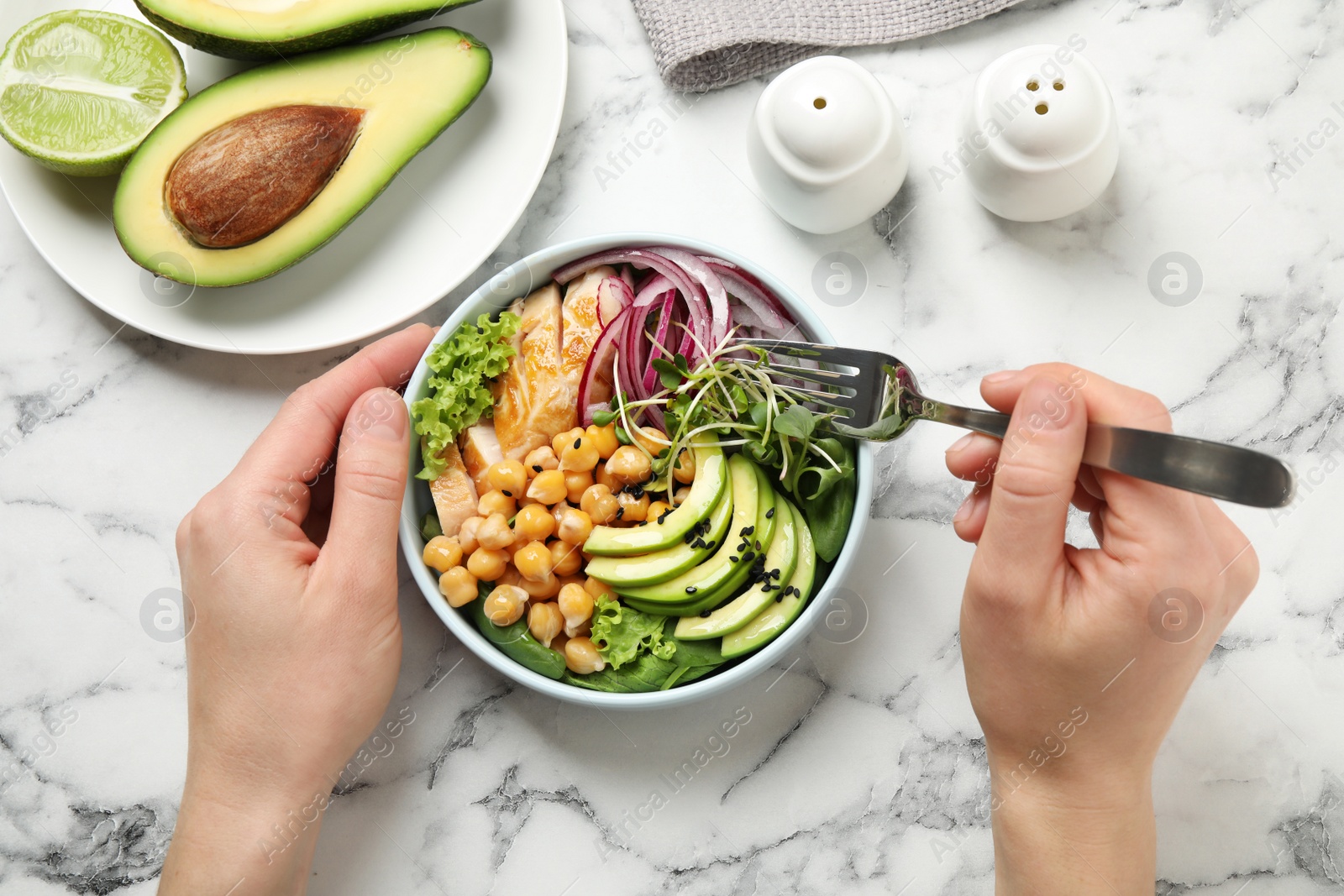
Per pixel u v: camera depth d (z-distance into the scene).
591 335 1.04
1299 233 1.17
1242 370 1.17
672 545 0.98
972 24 1.20
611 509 1.01
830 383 0.99
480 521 1.01
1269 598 1.15
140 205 1.07
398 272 1.17
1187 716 1.15
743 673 0.94
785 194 1.09
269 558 0.96
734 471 1.02
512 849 1.14
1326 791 1.13
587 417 1.05
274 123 1.06
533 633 1.01
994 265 1.18
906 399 0.94
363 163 1.09
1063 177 1.05
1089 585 0.83
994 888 1.12
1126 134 1.19
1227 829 1.13
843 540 1.00
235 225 1.06
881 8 1.17
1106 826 0.88
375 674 0.99
